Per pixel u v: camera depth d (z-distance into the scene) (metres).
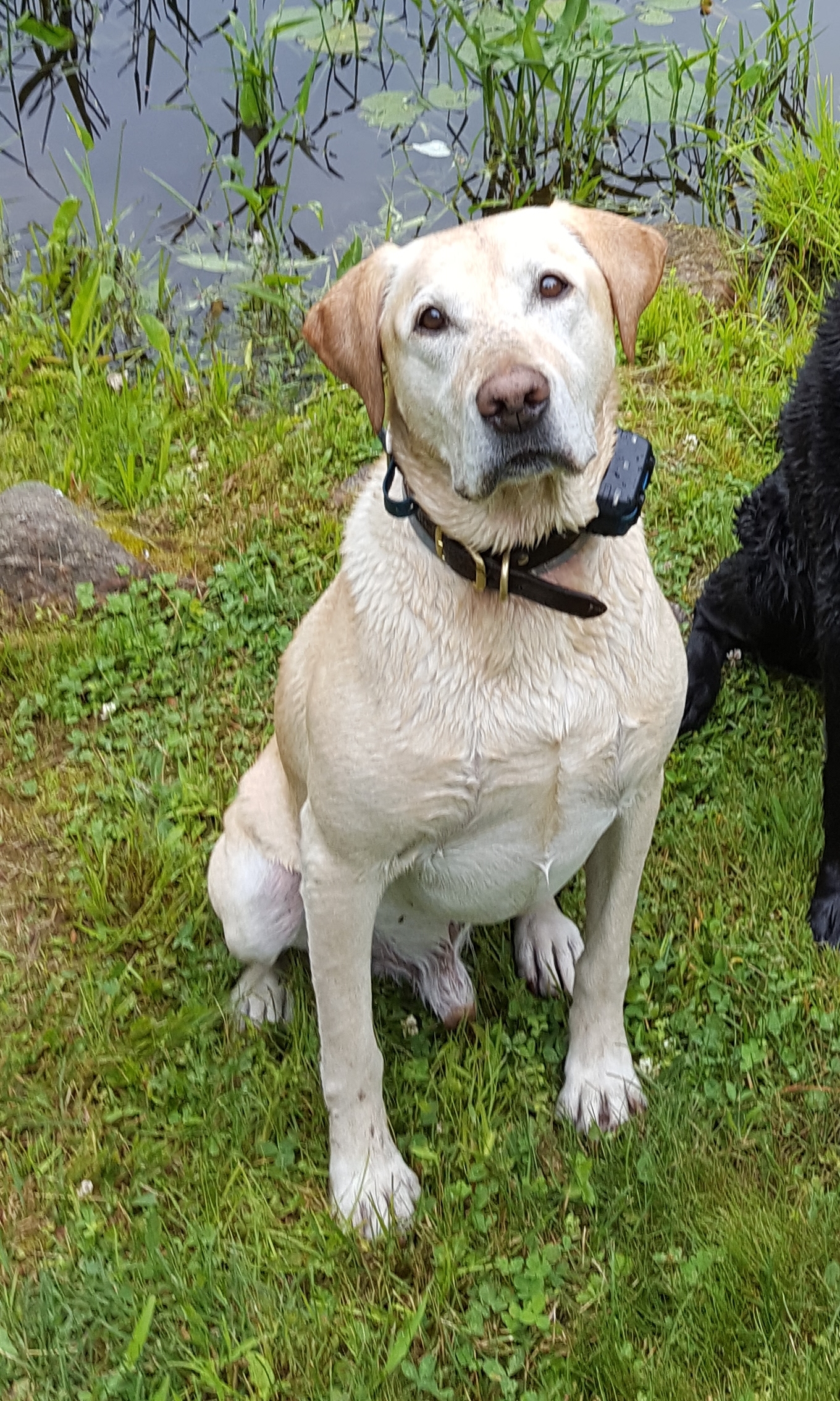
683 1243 1.07
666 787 1.43
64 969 1.31
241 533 1.79
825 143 2.32
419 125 2.70
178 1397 0.98
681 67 2.39
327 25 2.97
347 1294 1.06
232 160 2.34
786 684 1.56
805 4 2.90
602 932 1.12
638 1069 1.19
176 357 2.18
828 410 1.25
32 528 1.71
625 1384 0.98
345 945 1.04
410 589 0.98
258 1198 1.11
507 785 0.99
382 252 0.99
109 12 3.11
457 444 0.91
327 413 1.96
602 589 0.99
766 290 2.22
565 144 2.51
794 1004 1.21
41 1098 1.19
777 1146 1.13
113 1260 1.08
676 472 1.84
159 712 1.56
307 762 1.08
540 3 2.32
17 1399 1.01
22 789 1.49
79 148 2.66
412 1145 1.14
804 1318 1.01
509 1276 1.06
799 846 1.35
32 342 2.14
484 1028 1.23
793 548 1.43
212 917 1.34
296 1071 1.20
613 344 0.97
